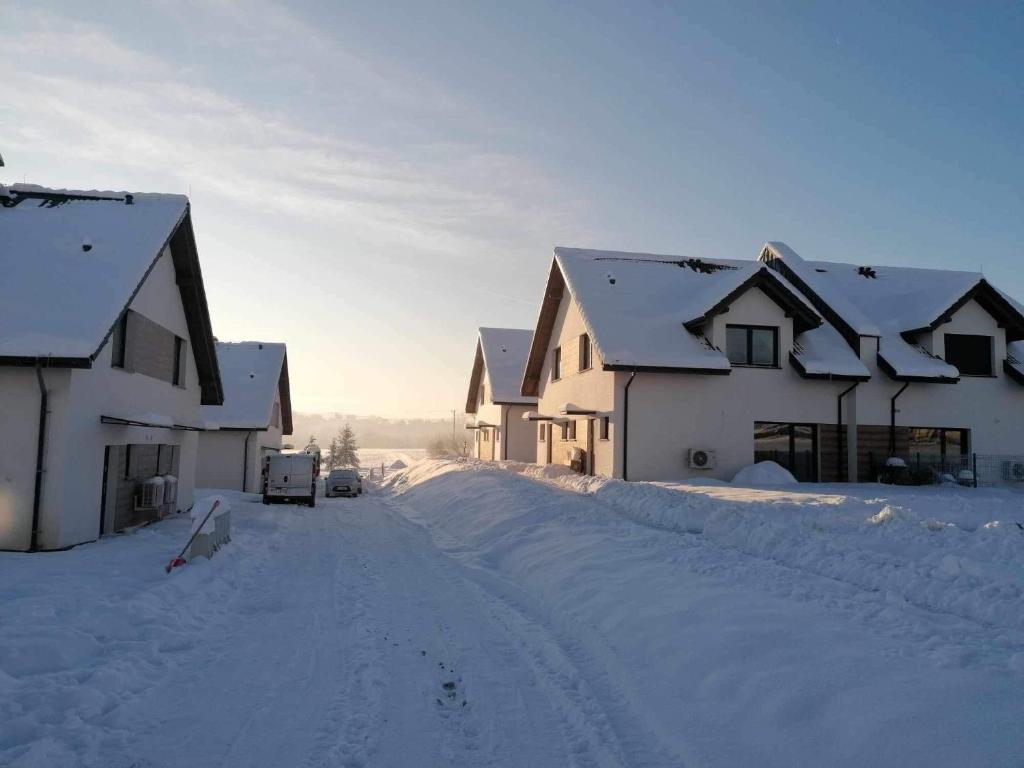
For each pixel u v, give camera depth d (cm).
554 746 534
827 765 447
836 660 566
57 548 1293
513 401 3875
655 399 2217
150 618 831
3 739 512
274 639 805
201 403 2253
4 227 1570
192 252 1856
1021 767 396
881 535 1063
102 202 1705
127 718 564
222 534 1355
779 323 2323
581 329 2606
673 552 1045
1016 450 2444
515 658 750
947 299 2428
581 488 2014
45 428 1309
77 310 1348
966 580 746
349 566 1299
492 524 1662
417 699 625
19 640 701
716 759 488
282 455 2853
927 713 461
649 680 642
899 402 2378
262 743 525
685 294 2531
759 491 1809
